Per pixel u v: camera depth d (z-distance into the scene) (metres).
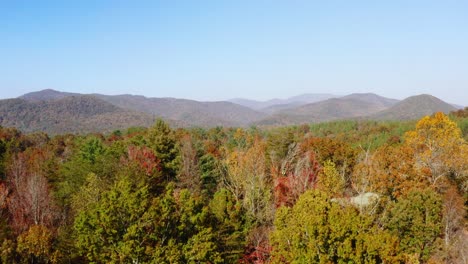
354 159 57.00
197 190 45.66
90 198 32.38
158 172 44.16
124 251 22.19
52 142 103.38
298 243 22.42
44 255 24.36
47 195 38.28
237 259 27.88
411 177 42.03
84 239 23.09
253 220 33.91
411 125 123.62
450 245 31.11
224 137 125.19
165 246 23.53
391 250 21.02
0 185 40.31
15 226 30.89
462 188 43.75
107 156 44.69
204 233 24.81
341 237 21.77
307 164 47.00
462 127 99.06
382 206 34.16
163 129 53.19
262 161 47.16
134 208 23.30
